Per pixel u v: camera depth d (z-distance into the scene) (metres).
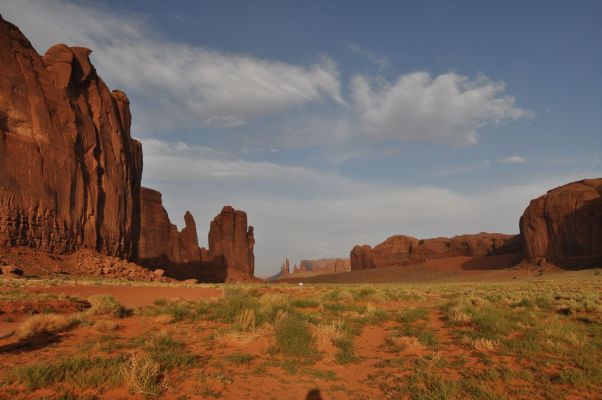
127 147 80.31
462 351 10.56
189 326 13.56
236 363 9.02
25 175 52.72
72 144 60.97
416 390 7.57
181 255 135.00
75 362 7.79
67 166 59.09
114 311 15.48
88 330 12.19
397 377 8.46
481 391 7.35
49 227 54.53
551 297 24.41
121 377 7.14
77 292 29.95
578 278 66.69
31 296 21.17
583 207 105.88
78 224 60.03
